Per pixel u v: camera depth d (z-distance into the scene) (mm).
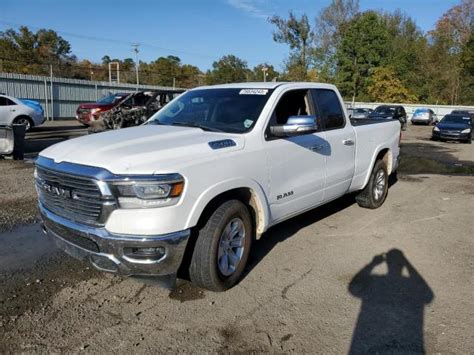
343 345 3129
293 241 5250
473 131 27266
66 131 19344
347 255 4836
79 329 3252
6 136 10422
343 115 5660
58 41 65875
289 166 4512
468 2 64938
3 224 5582
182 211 3344
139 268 3297
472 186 8719
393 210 6750
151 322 3369
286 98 4730
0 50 59719
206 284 3744
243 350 3041
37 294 3771
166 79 76125
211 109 4664
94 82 31500
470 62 51219
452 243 5281
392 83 54625
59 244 3693
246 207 3982
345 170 5652
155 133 4055
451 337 3242
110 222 3230
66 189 3420
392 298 3844
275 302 3727
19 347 3018
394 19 71812
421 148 18781
